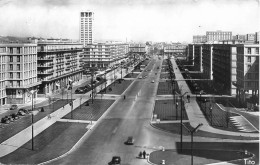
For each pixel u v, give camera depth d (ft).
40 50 578.25
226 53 579.07
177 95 545.03
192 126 346.95
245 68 471.62
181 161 239.50
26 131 328.90
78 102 504.02
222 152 260.01
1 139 299.79
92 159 246.27
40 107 460.96
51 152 261.85
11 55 487.61
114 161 233.76
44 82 579.07
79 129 337.11
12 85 490.90
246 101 478.59
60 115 405.80
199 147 274.57
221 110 433.48
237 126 345.92
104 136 311.06
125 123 363.97
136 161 241.96
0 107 463.01
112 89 644.69
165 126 347.97
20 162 238.68
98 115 405.59
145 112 424.87
